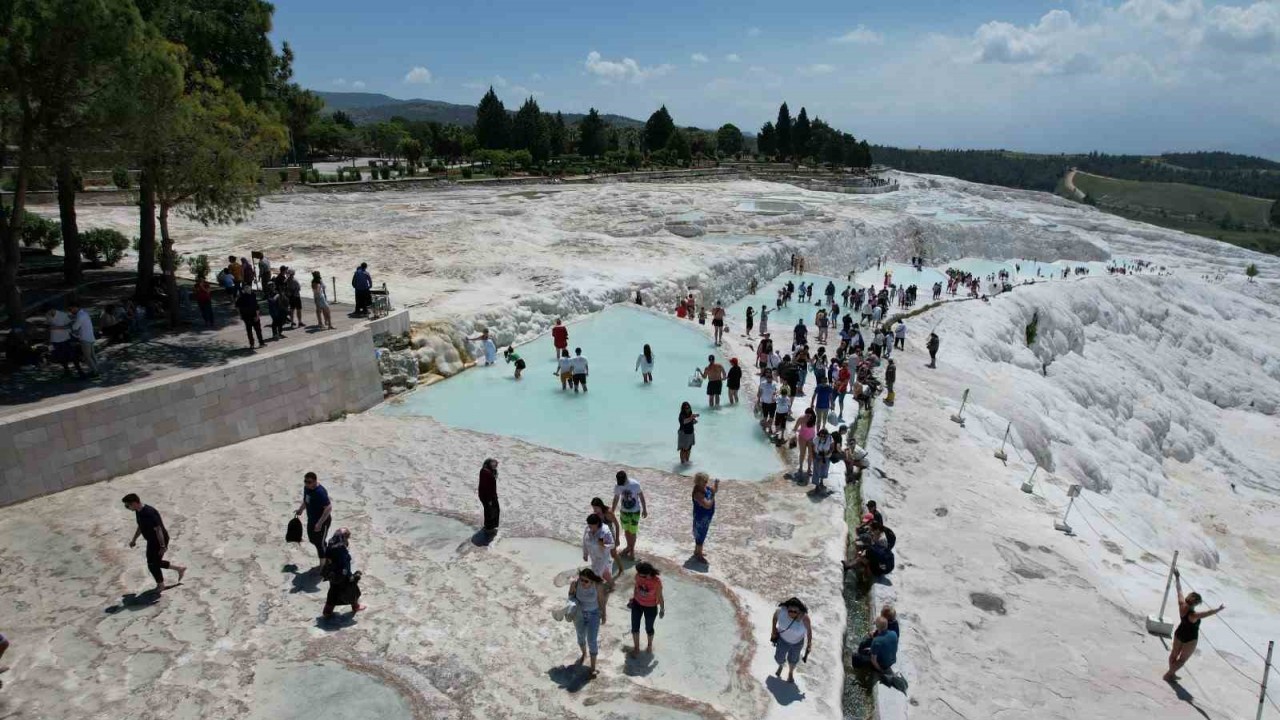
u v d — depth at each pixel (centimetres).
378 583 1276
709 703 1023
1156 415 5000
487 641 1134
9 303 1859
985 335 4588
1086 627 1438
